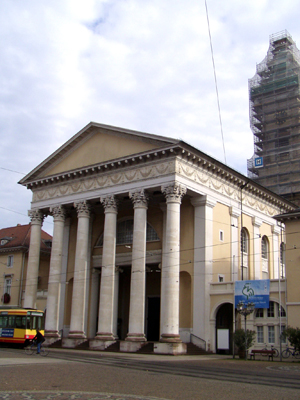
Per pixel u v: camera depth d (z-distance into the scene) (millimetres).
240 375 18125
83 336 37406
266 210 46875
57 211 41812
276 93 58906
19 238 55406
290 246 32938
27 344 35562
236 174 40625
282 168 56219
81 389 13250
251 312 30281
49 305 39719
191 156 35594
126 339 33406
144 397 12000
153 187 35344
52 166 43844
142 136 36594
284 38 61781
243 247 42500
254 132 60125
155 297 43344
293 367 23328
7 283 53594
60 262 41000
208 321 35219
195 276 36281
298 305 31422
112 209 37875
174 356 30094
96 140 40750
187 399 11812
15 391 12586
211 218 37688
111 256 36938
